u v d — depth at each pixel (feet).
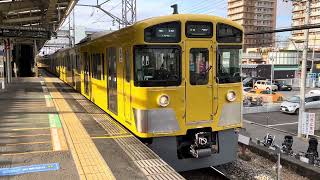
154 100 24.30
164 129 24.64
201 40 25.23
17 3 67.67
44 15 84.43
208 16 25.32
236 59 26.76
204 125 25.77
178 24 24.57
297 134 68.80
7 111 37.50
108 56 33.04
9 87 67.51
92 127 29.48
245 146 38.60
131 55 24.94
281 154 36.14
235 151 27.81
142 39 23.89
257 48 260.21
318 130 75.05
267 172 31.83
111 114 32.96
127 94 26.81
